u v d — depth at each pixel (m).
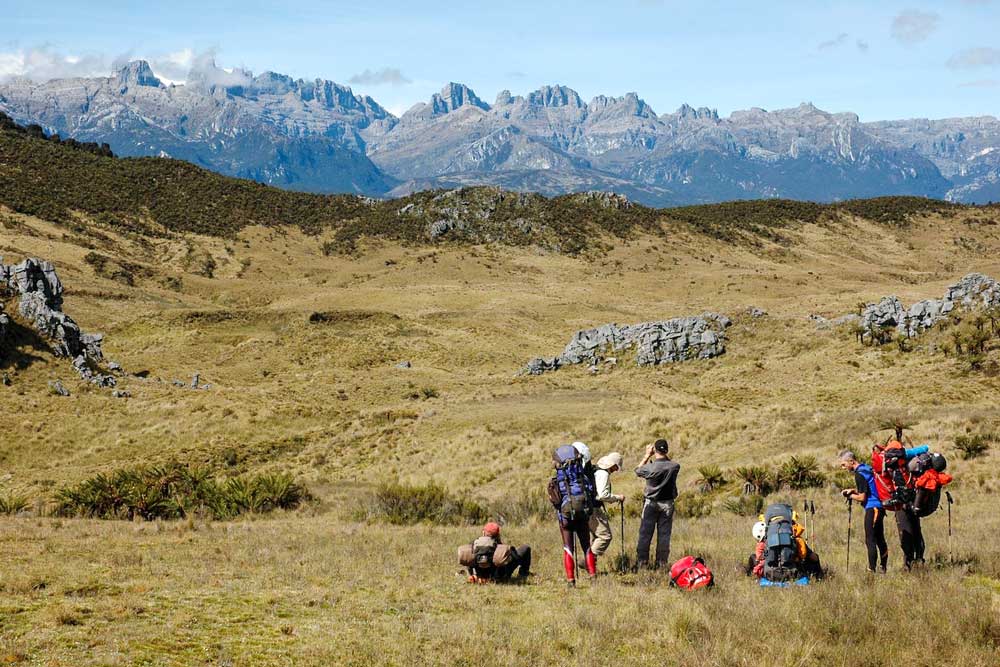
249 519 20.39
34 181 167.00
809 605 7.21
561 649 6.64
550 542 13.19
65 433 41.84
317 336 85.75
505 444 36.69
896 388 45.59
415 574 10.23
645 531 9.72
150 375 67.81
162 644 6.46
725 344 64.38
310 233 183.25
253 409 49.19
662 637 6.85
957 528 13.19
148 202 178.88
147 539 13.57
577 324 103.19
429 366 77.69
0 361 48.72
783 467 22.36
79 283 103.25
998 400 39.16
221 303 120.88
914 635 6.44
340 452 40.44
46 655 6.01
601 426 38.12
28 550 11.56
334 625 7.36
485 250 172.12
